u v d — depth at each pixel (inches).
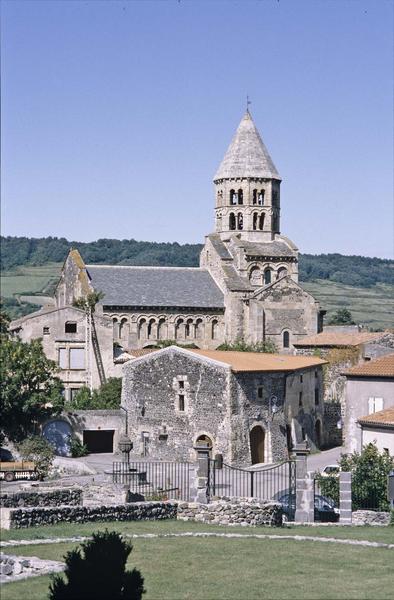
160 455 3499.0
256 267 5541.3
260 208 5679.1
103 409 3720.5
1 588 1157.1
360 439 2743.6
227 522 1700.3
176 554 1389.0
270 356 3850.9
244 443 3358.8
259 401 3440.0
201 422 3395.7
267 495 2313.0
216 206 5762.8
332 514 1942.7
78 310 4443.9
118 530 1544.0
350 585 1251.2
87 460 3363.7
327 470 2583.7
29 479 2810.0
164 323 5270.7
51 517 1582.2
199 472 1829.5
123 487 1935.3
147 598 1165.7
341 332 5152.6
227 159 5753.0
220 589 1211.2
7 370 3395.7
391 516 1819.6
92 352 4414.4
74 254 5408.5
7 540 1411.2
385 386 2891.2
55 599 957.2
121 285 5310.0
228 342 5162.4
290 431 3599.9
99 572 958.4
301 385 3720.5
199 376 3420.3
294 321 5310.0
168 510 1713.8
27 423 3442.4
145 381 3582.7
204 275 5556.1
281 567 1337.4
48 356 4377.5
